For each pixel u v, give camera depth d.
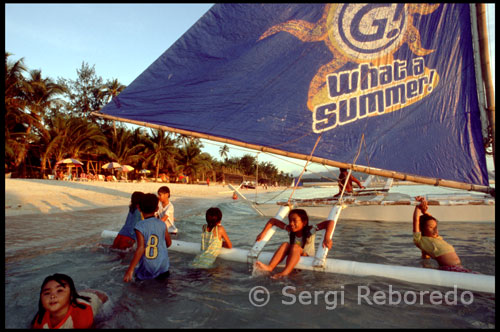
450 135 4.45
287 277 3.42
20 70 24.61
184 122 4.78
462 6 4.39
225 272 3.63
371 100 4.54
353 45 4.56
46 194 13.15
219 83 4.76
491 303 2.75
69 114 35.94
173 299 2.87
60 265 3.91
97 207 10.70
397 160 4.46
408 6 4.53
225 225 7.92
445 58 4.48
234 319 2.48
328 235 3.77
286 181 96.75
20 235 5.73
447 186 4.40
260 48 4.70
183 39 4.80
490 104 4.28
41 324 2.30
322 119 4.59
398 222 7.41
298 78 4.64
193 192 24.31
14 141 24.11
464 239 5.31
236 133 4.71
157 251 3.48
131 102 4.81
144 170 37.78
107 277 3.47
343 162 4.51
